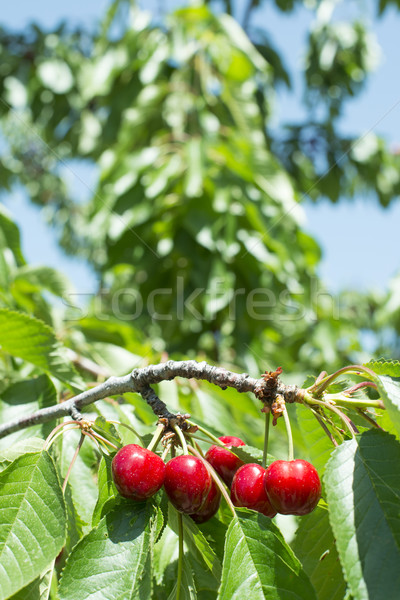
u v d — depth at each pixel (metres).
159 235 4.07
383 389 1.11
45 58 6.23
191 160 3.84
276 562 1.09
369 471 1.11
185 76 4.86
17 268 2.74
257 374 3.71
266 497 1.21
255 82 5.32
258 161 4.27
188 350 3.90
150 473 1.16
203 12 5.05
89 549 1.12
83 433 1.33
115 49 5.21
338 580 1.29
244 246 3.89
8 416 1.78
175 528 1.37
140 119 4.68
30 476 1.22
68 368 1.75
